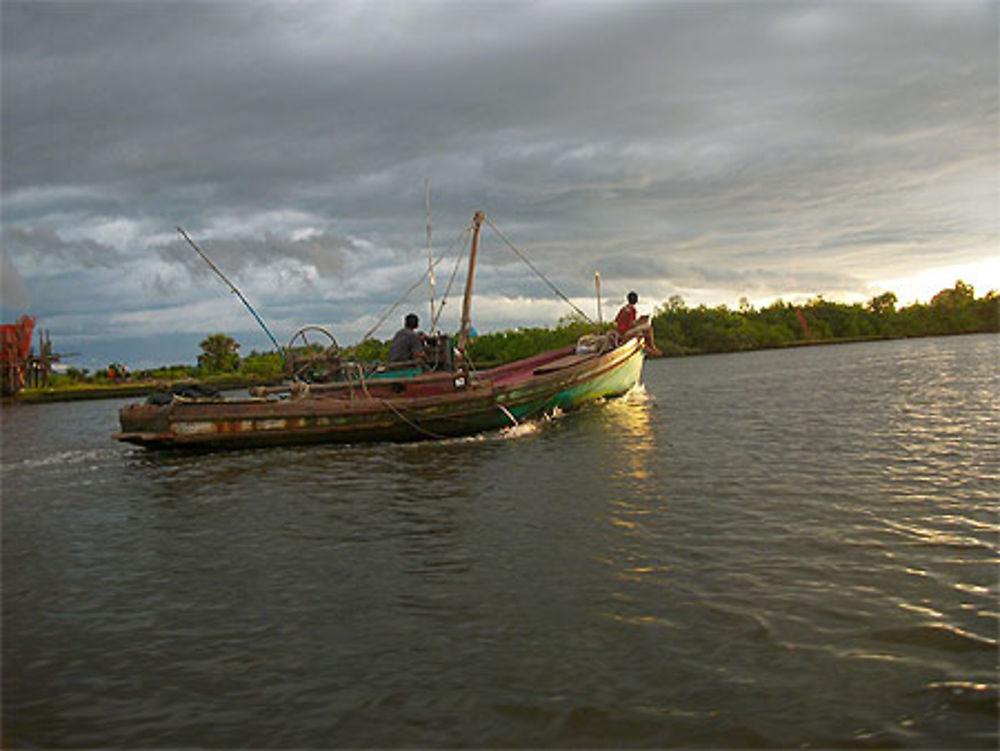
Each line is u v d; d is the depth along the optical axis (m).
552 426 18.45
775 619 5.74
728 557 7.24
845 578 6.54
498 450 15.09
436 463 13.77
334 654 5.61
